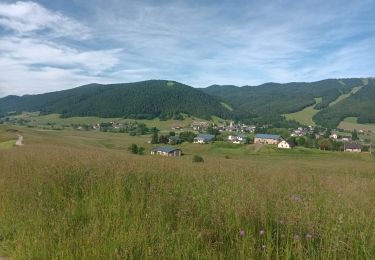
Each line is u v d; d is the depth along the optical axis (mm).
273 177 9945
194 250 5164
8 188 8875
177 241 5367
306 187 7922
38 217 6949
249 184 7875
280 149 130500
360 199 6906
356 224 5316
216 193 7227
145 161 11820
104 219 6582
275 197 6715
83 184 8664
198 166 12055
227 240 5457
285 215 5641
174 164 11914
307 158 112875
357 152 127000
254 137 167000
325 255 4645
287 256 4715
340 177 11078
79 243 5617
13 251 5996
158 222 6156
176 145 145875
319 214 5746
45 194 8219
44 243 5781
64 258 5363
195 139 156000
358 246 4746
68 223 6535
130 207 6992
